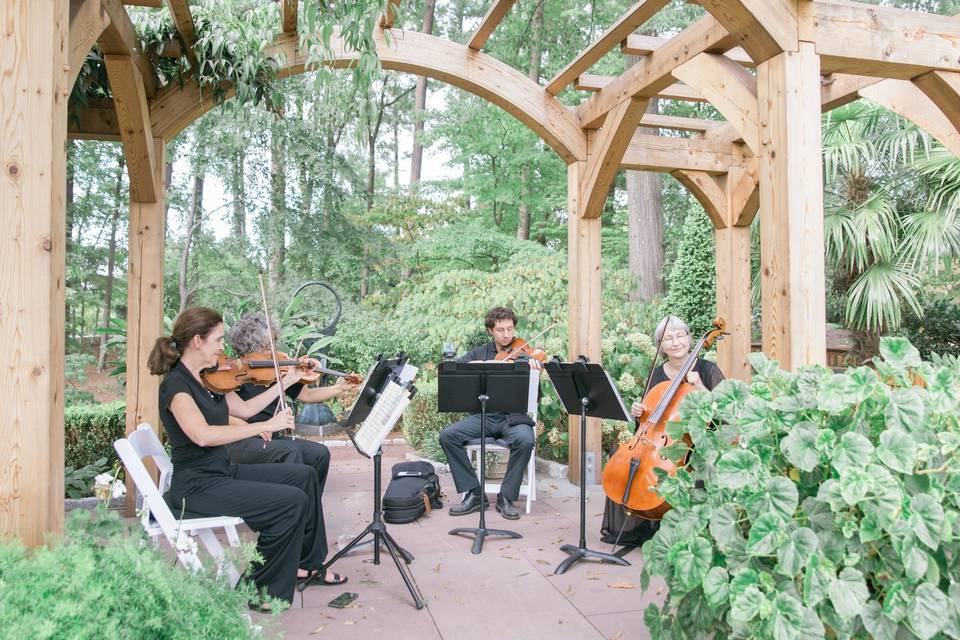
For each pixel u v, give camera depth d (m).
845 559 1.66
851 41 3.14
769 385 2.02
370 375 3.18
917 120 4.43
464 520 4.27
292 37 4.39
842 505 1.63
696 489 2.04
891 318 5.52
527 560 3.49
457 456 4.47
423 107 15.79
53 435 2.04
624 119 4.58
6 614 1.38
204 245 12.56
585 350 5.16
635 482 3.35
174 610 1.61
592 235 5.20
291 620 2.77
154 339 4.29
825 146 5.59
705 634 1.92
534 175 13.91
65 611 1.40
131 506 4.27
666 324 3.75
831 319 6.48
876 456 1.64
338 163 12.18
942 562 1.68
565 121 5.09
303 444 3.89
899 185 5.92
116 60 3.58
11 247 1.97
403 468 4.62
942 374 1.77
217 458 2.90
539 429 5.81
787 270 2.98
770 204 3.10
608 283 7.98
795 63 3.04
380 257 12.88
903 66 3.29
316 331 6.96
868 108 5.50
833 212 5.74
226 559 2.53
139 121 3.90
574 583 3.17
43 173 2.00
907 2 12.33
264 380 3.67
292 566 2.82
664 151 5.59
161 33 4.17
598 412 3.48
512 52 15.17
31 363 1.98
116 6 3.32
